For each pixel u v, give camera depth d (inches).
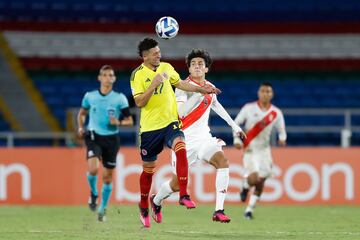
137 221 1695.4
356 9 3880.4
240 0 3907.5
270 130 1909.4
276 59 3639.3
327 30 3818.9
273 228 1520.7
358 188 2365.9
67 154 2352.4
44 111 3321.9
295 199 2358.5
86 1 3841.0
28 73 3508.9
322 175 2364.7
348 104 3388.3
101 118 1745.8
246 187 1940.2
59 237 1240.8
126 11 3838.6
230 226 1572.3
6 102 3344.0
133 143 3083.2
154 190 2337.6
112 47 3715.6
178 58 3688.5
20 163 2342.5
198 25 3823.8
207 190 2346.2
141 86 1233.4
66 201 2341.3
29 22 3722.9
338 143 3191.4
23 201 2340.1
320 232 1407.5
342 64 3644.2
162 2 3887.8
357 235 1331.2
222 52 3757.4
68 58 3590.1
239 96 3400.6
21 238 1235.2
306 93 3435.0
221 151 1270.9
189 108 1315.2
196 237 1235.2
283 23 3828.7
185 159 1200.2
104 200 1722.4
